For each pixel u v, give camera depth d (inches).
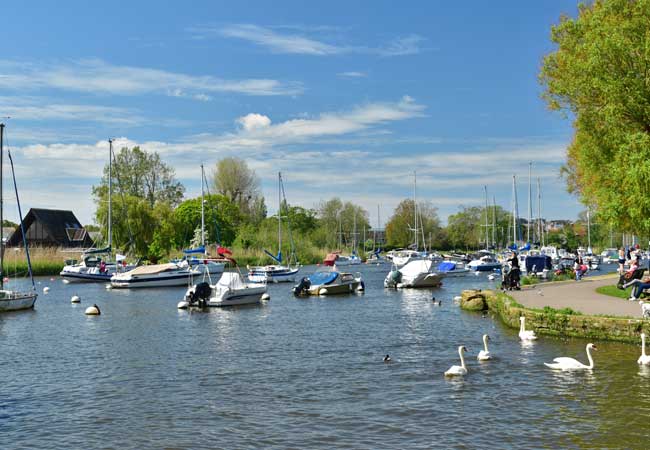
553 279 2020.2
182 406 719.1
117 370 917.8
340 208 6446.9
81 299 2090.3
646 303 987.9
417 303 1813.5
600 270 3093.0
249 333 1259.8
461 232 6624.0
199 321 1473.9
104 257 3206.2
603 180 1346.0
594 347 819.4
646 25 1212.5
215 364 946.7
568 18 1482.5
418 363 913.5
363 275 3403.1
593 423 620.1
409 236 6437.0
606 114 1214.9
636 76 1202.6
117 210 3651.6
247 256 3789.4
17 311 1713.8
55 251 3388.3
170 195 5162.4
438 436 598.9
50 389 808.3
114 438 616.1
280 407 705.6
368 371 871.7
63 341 1187.9
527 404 685.3
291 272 2940.5
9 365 964.0
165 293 2341.3
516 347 990.4
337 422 647.8
